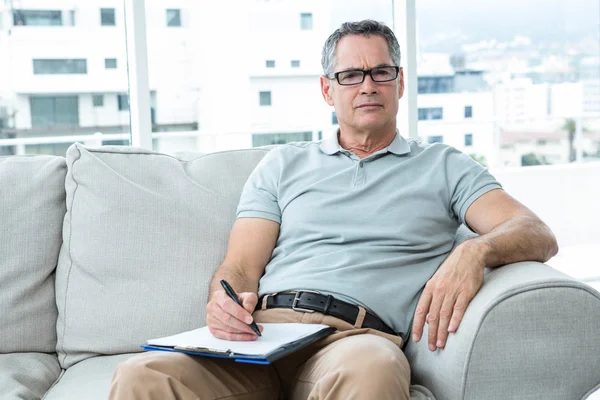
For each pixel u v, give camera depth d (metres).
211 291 1.68
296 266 1.70
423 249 1.69
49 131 5.54
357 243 1.70
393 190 1.74
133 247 1.80
